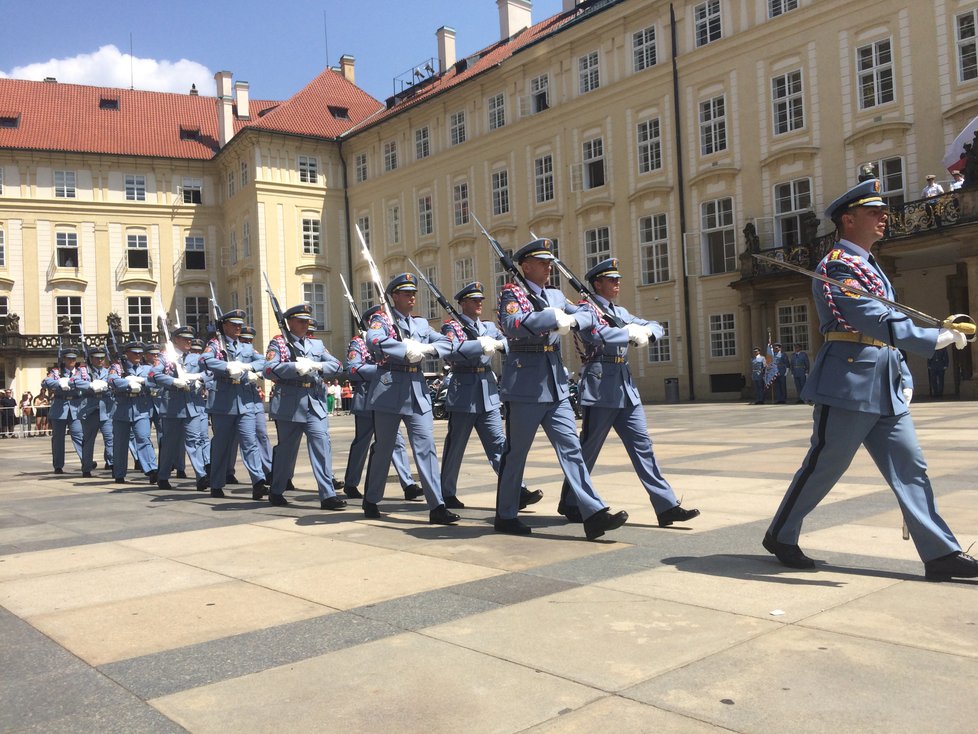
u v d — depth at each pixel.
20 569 6.08
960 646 3.64
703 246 30.48
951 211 22.11
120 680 3.72
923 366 25.52
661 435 15.69
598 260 33.88
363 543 6.51
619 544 6.05
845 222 4.93
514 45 40.12
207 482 11.48
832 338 4.85
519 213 36.62
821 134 27.06
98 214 47.03
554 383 6.45
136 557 6.38
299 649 4.02
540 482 10.01
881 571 4.94
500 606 4.55
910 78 24.95
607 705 3.21
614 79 33.06
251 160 44.25
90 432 14.36
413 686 3.49
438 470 7.43
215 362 10.19
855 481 8.41
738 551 5.61
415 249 41.69
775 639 3.81
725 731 2.95
